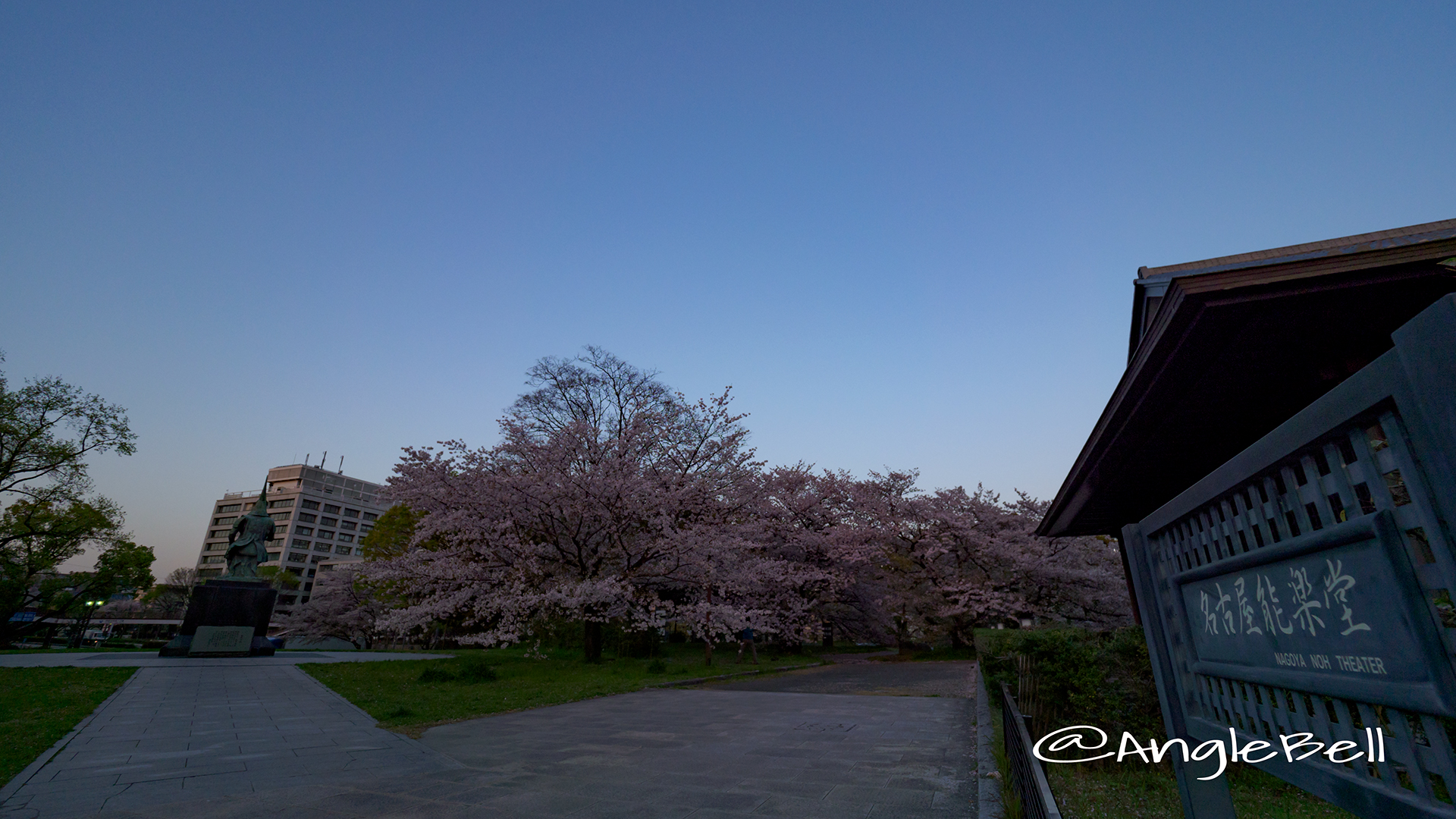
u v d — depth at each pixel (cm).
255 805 563
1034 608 2894
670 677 1661
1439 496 150
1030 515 3136
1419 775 169
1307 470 208
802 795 589
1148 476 816
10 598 3450
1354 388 178
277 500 10906
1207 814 336
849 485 3228
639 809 550
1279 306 423
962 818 516
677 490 2028
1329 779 214
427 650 3428
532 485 1803
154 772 664
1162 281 621
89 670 1678
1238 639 272
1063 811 556
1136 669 759
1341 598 196
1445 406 143
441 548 2161
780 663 2255
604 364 2759
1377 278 396
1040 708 787
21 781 620
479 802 574
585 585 1709
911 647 3177
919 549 3014
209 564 11244
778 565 2345
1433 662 154
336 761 729
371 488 12394
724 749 795
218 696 1255
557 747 812
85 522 3372
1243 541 265
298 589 10269
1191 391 560
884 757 745
